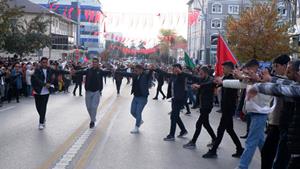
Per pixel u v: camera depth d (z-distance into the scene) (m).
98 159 9.04
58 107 19.64
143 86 12.65
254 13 26.27
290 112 6.21
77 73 13.45
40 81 12.86
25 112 17.28
